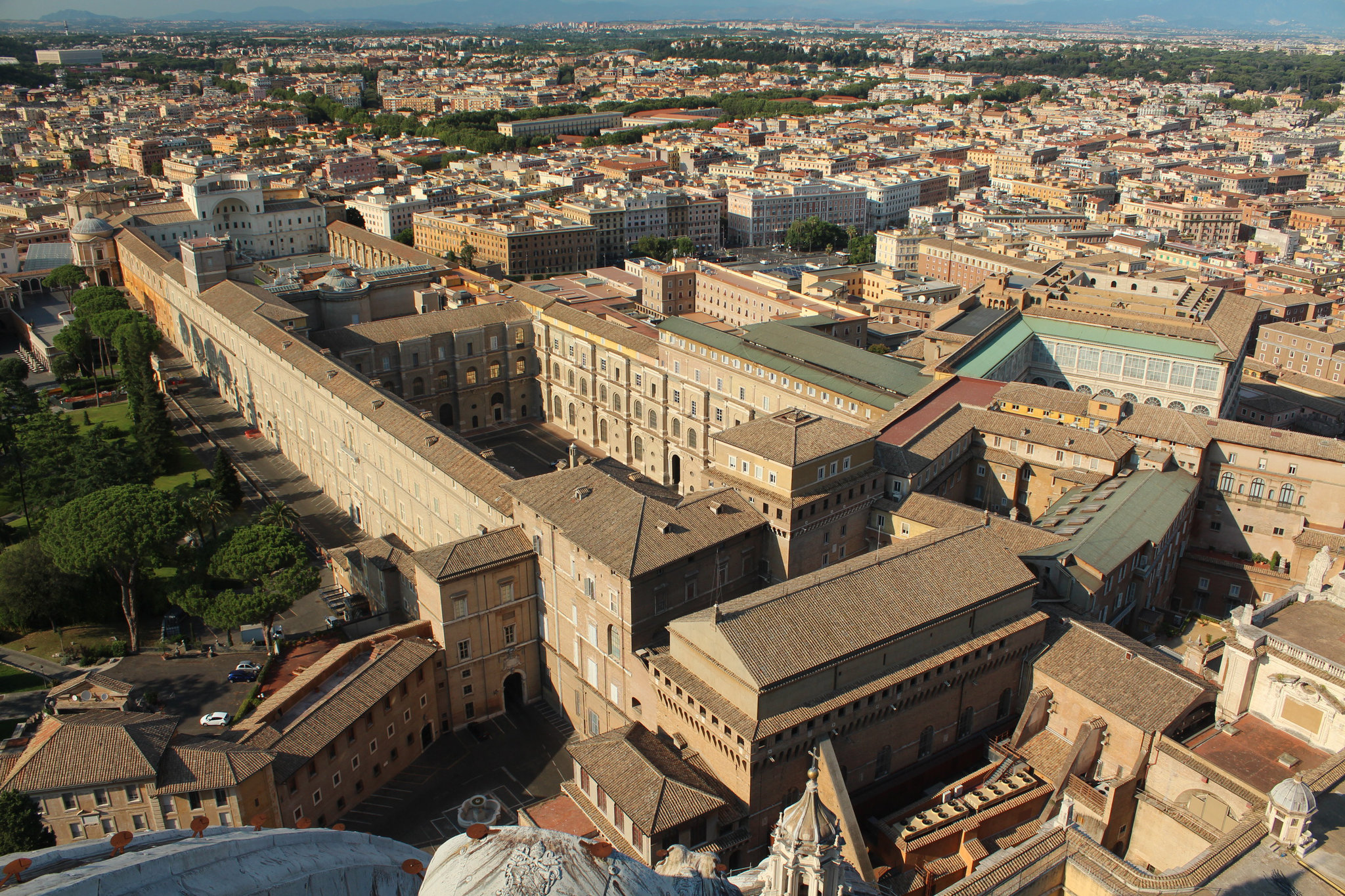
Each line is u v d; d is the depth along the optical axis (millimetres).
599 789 115250
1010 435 184250
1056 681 126562
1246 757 108750
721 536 142125
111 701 141875
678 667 122188
